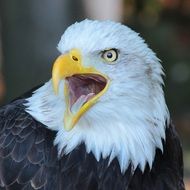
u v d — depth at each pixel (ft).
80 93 28.07
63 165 28.86
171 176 30.45
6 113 30.68
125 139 28.60
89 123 28.25
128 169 29.25
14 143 29.30
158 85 28.84
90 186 29.04
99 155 28.89
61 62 27.14
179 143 31.68
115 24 28.04
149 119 28.53
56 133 29.09
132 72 27.84
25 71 49.52
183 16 122.21
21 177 28.84
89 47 27.40
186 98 92.79
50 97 29.07
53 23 47.91
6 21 49.62
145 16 111.45
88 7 48.39
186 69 96.07
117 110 27.99
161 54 97.04
